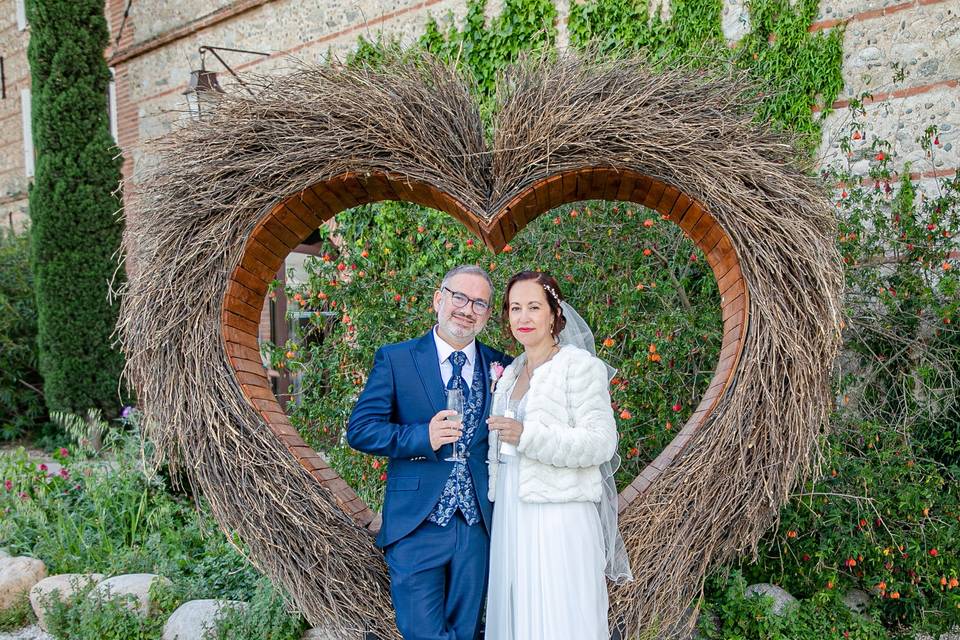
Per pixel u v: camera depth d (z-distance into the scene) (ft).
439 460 7.28
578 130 7.52
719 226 7.64
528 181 7.70
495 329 11.36
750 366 7.51
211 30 26.27
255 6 24.48
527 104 7.79
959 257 13.10
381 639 7.91
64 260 23.94
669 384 11.13
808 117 14.82
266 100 8.11
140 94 29.48
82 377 24.12
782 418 7.49
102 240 24.47
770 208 7.60
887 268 12.67
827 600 10.25
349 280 12.84
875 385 12.32
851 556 10.38
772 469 7.58
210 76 17.60
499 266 11.59
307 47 23.30
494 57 18.83
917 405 11.75
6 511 14.64
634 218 11.50
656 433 10.92
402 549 7.25
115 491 14.57
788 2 14.92
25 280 27.71
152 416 8.08
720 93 8.04
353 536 7.95
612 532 7.35
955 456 11.88
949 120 13.58
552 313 7.32
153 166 8.37
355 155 7.93
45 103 23.81
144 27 28.81
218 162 7.97
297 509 7.82
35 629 11.37
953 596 10.08
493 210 7.83
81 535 13.23
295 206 8.24
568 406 6.91
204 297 7.94
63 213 23.88
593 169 7.69
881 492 10.69
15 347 25.84
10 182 40.11
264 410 8.09
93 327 24.25
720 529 7.73
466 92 8.18
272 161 7.88
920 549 10.27
